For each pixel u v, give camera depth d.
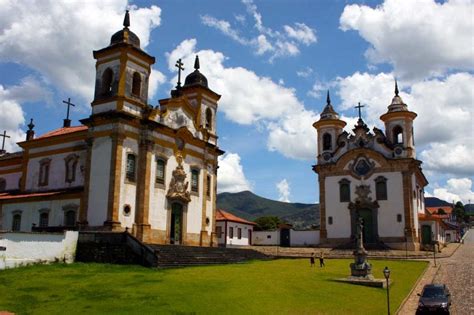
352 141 60.03
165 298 19.42
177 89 45.69
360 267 28.00
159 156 39.81
